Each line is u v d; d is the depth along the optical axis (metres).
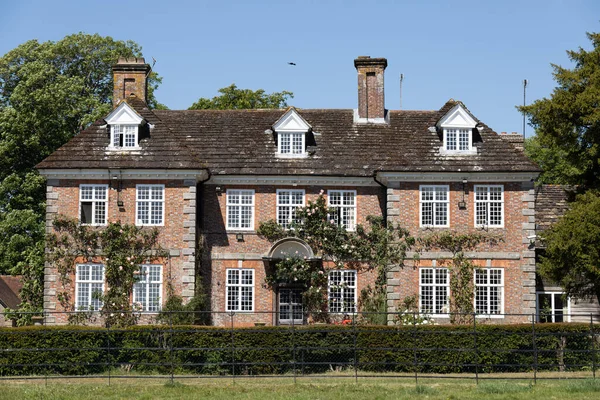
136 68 46.47
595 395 28.41
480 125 43.59
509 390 29.16
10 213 54.91
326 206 42.91
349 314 41.34
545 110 39.66
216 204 43.06
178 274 41.06
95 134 43.03
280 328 35.06
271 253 41.94
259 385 30.73
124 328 35.38
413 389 29.72
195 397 28.56
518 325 35.72
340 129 45.97
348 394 28.80
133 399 28.39
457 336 35.56
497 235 41.50
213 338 35.09
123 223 41.41
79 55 62.81
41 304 51.03
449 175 41.59
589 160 40.16
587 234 36.56
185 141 45.22
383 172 41.47
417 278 41.22
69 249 41.19
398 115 47.28
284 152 44.06
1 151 55.41
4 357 34.34
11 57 60.66
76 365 33.66
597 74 38.88
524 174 41.56
